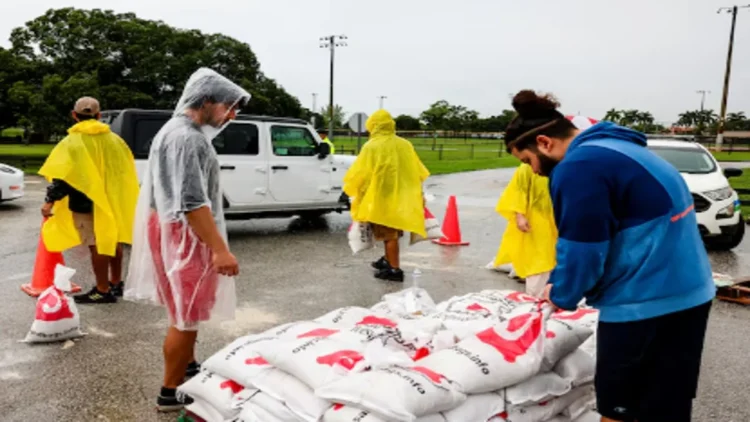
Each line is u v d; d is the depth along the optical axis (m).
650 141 10.71
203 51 30.22
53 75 27.27
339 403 2.58
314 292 6.37
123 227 5.65
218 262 3.32
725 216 8.93
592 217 2.14
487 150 48.38
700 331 2.25
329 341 2.93
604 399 2.34
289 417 2.74
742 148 54.97
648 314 2.19
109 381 4.03
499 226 11.10
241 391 2.98
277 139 9.47
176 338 3.49
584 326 3.10
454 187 18.92
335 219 11.52
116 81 29.06
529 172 5.62
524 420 2.78
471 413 2.60
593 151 2.22
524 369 2.72
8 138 51.53
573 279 2.20
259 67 33.19
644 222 2.16
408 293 4.00
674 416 2.25
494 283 6.90
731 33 45.69
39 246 6.05
